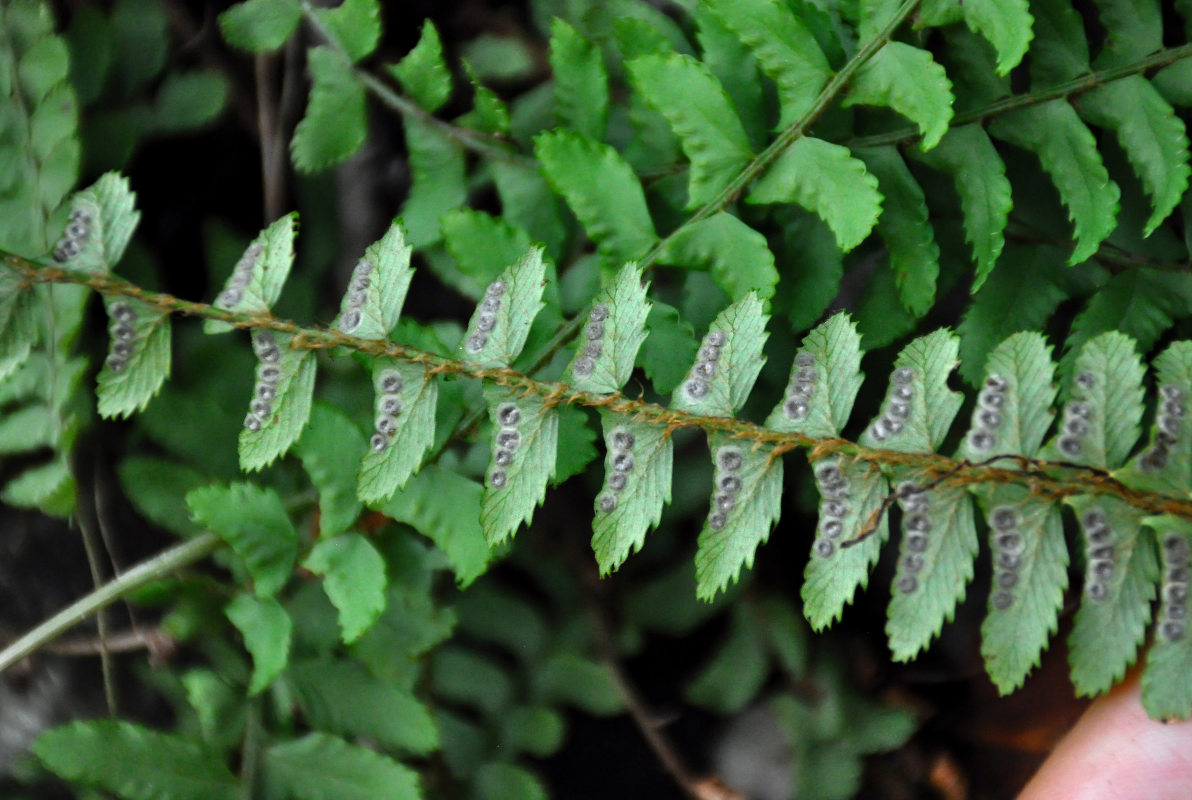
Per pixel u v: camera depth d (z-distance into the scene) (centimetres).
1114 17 40
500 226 40
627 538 39
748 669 43
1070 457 39
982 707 43
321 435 40
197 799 41
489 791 42
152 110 43
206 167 44
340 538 40
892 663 43
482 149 42
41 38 41
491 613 43
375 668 41
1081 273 41
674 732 43
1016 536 39
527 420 39
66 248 39
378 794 41
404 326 40
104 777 40
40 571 43
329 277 44
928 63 39
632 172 40
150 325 39
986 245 40
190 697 41
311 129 42
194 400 42
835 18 41
